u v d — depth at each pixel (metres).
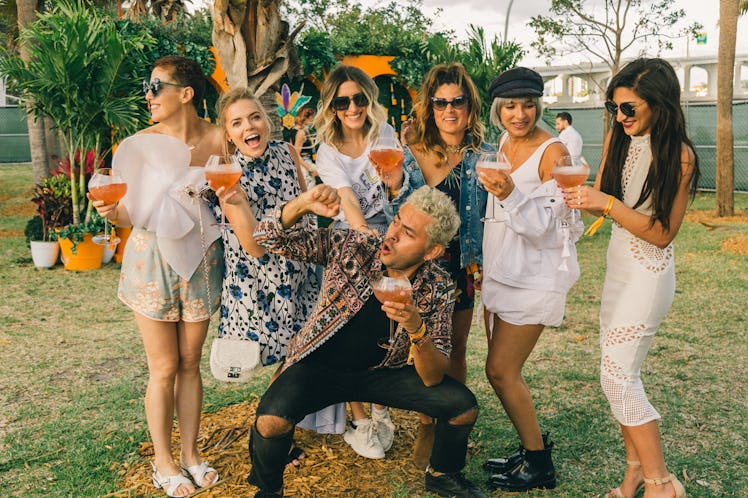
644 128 2.84
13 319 6.64
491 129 11.94
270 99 7.82
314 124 3.75
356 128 3.64
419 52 12.18
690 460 3.61
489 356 3.34
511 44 12.65
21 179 21.16
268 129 3.26
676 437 3.92
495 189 3.02
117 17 9.98
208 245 3.22
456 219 2.73
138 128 8.77
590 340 5.91
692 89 26.16
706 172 18.53
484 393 4.65
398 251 2.72
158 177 3.09
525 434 3.33
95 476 3.48
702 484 3.38
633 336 2.98
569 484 3.40
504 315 3.23
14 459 3.68
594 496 3.29
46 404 4.50
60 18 8.63
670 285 2.97
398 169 3.27
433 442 3.21
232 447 3.74
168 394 3.29
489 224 3.36
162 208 3.05
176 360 3.30
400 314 2.55
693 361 5.25
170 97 3.21
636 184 2.97
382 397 3.02
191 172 3.15
